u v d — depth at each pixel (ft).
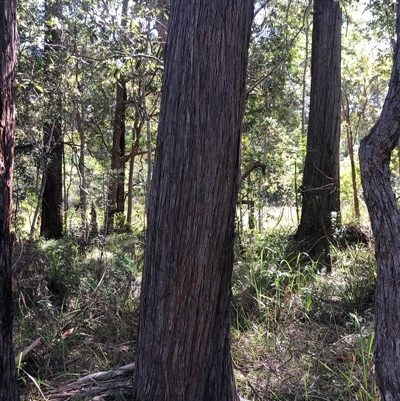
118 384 12.25
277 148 37.73
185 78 9.42
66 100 32.76
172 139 9.60
